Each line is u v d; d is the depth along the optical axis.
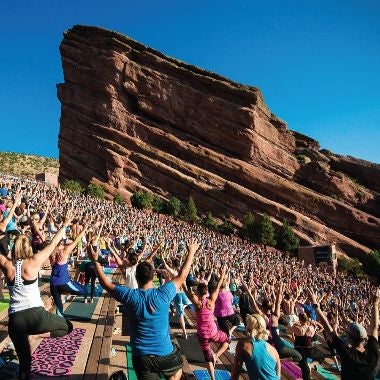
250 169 83.25
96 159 90.56
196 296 9.20
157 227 48.81
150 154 87.81
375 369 6.05
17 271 5.92
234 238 71.50
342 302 27.59
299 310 16.12
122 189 85.25
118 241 21.72
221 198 80.88
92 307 12.50
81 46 97.50
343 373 6.11
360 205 82.19
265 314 10.23
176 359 5.48
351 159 93.31
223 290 11.53
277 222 75.44
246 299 15.14
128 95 94.31
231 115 87.62
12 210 9.41
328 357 12.77
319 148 97.81
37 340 9.02
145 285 5.60
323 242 73.94
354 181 89.50
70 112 96.38
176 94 91.69
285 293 15.26
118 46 94.94
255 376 5.83
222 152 87.75
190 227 67.94
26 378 5.86
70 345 8.87
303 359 10.04
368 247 75.44
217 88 90.06
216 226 75.56
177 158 86.94
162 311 5.42
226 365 10.24
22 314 5.86
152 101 92.62
